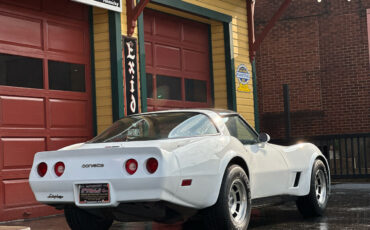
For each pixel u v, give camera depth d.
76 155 5.04
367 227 6.00
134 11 9.42
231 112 6.12
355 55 15.49
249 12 12.82
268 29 12.66
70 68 8.98
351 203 8.53
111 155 4.89
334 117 15.64
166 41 11.12
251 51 12.77
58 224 7.24
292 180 6.72
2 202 7.65
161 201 4.79
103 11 9.27
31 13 8.38
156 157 4.73
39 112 8.36
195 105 11.77
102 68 9.24
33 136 8.23
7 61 7.98
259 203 6.09
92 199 4.92
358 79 15.44
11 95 7.97
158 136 5.32
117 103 9.09
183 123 5.53
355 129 15.45
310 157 7.06
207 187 5.09
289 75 16.08
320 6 15.81
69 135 8.82
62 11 8.88
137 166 4.76
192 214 5.18
